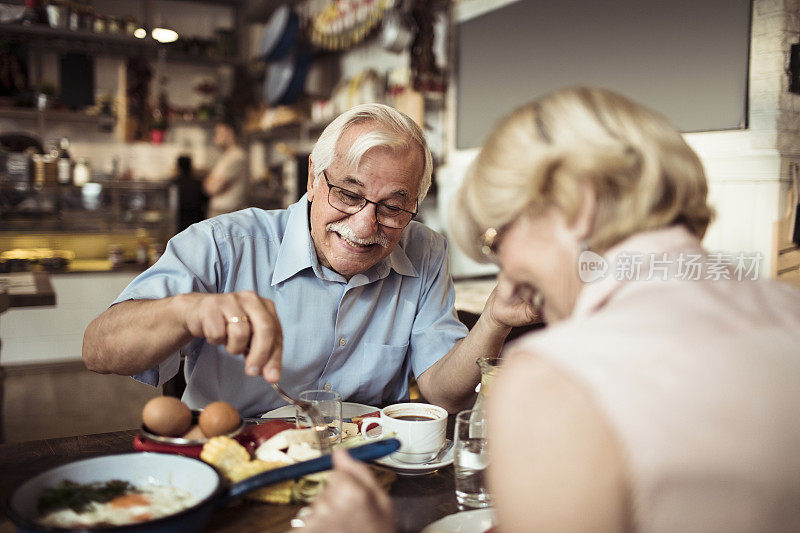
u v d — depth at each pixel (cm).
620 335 51
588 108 60
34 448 107
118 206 518
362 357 148
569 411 47
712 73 226
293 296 141
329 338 143
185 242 135
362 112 128
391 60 443
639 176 58
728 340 52
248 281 141
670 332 52
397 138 124
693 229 62
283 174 526
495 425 52
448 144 365
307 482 89
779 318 57
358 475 62
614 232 58
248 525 82
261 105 598
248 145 624
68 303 452
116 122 556
